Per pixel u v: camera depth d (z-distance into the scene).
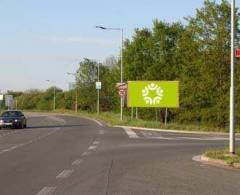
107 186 14.73
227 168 19.45
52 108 148.12
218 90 60.78
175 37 70.69
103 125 57.81
